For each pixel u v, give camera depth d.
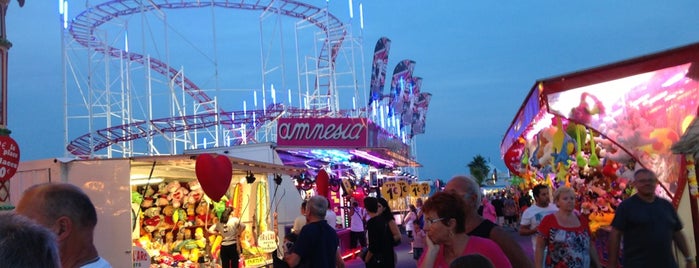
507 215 24.69
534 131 12.16
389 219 7.75
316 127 16.06
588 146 9.52
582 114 7.33
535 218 7.01
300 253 5.79
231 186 14.09
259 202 14.05
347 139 16.19
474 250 3.30
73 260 2.35
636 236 5.10
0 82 6.73
